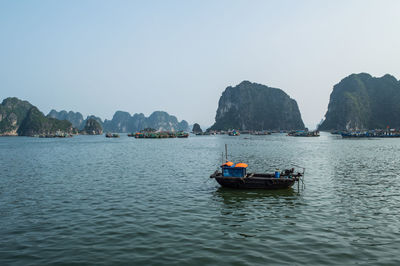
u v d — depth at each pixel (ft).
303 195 81.92
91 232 53.11
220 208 69.21
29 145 400.67
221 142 439.63
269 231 52.90
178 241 48.39
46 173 126.93
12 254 43.83
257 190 89.15
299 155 202.59
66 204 73.56
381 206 69.46
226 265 39.37
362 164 148.66
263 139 547.90
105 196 82.07
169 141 510.58
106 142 493.36
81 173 125.90
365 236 49.88
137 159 186.29
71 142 508.53
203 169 136.77
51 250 45.24
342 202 73.56
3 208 70.18
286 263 39.73
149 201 76.13
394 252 43.21
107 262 40.81
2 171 134.00
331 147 287.89
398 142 382.22
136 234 51.85
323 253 42.96
